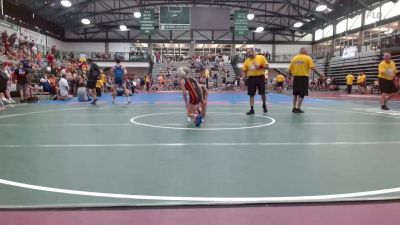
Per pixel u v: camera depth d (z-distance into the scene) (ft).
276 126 26.55
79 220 9.41
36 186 12.15
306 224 9.25
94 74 48.52
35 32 134.72
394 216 9.71
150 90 119.75
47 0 133.18
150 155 16.92
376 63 109.91
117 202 10.61
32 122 29.07
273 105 46.55
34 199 10.88
